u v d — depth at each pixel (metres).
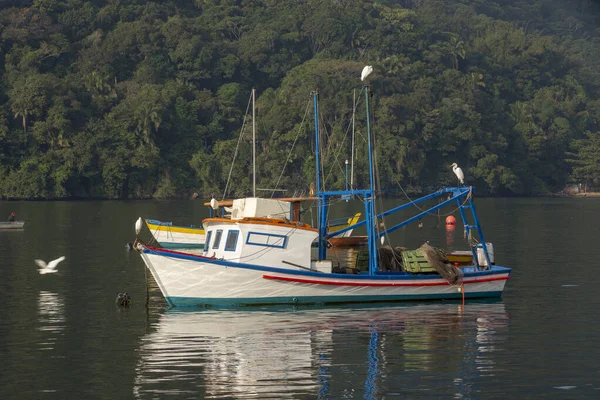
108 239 101.25
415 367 36.75
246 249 50.97
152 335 43.31
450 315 48.59
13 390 33.78
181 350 40.03
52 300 54.31
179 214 164.00
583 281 62.81
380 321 46.72
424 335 43.09
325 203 56.72
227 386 34.03
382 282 52.03
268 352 39.47
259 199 53.38
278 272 50.50
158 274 50.72
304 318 47.50
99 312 49.91
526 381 34.62
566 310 50.25
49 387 34.16
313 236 52.06
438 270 52.69
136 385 34.28
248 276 50.41
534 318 47.62
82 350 40.19
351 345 40.84
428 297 53.34
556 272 68.25
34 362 38.00
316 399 32.31
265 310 50.00
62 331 44.50
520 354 39.03
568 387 33.81
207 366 37.06
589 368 36.59
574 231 115.31
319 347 40.47
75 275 66.50
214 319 47.38
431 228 123.44
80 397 32.84
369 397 32.56
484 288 54.31
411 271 53.25
